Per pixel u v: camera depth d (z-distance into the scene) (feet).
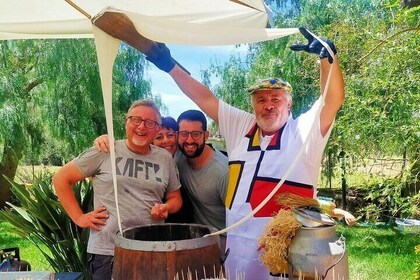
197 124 9.02
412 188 18.20
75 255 12.12
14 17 9.69
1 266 10.22
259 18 8.66
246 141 8.75
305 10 27.50
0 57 28.91
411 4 15.02
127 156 8.54
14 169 33.47
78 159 8.64
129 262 6.61
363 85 17.70
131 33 6.96
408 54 16.78
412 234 24.12
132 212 8.36
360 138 17.20
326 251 5.94
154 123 8.45
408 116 16.57
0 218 12.60
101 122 29.48
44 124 30.07
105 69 6.43
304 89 27.04
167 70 8.54
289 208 6.84
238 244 8.25
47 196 12.26
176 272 6.47
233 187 8.57
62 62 28.76
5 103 29.01
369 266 21.02
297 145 8.15
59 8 9.40
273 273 6.34
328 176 26.63
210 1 8.70
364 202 25.66
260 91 8.41
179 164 9.58
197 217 9.50
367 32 18.63
